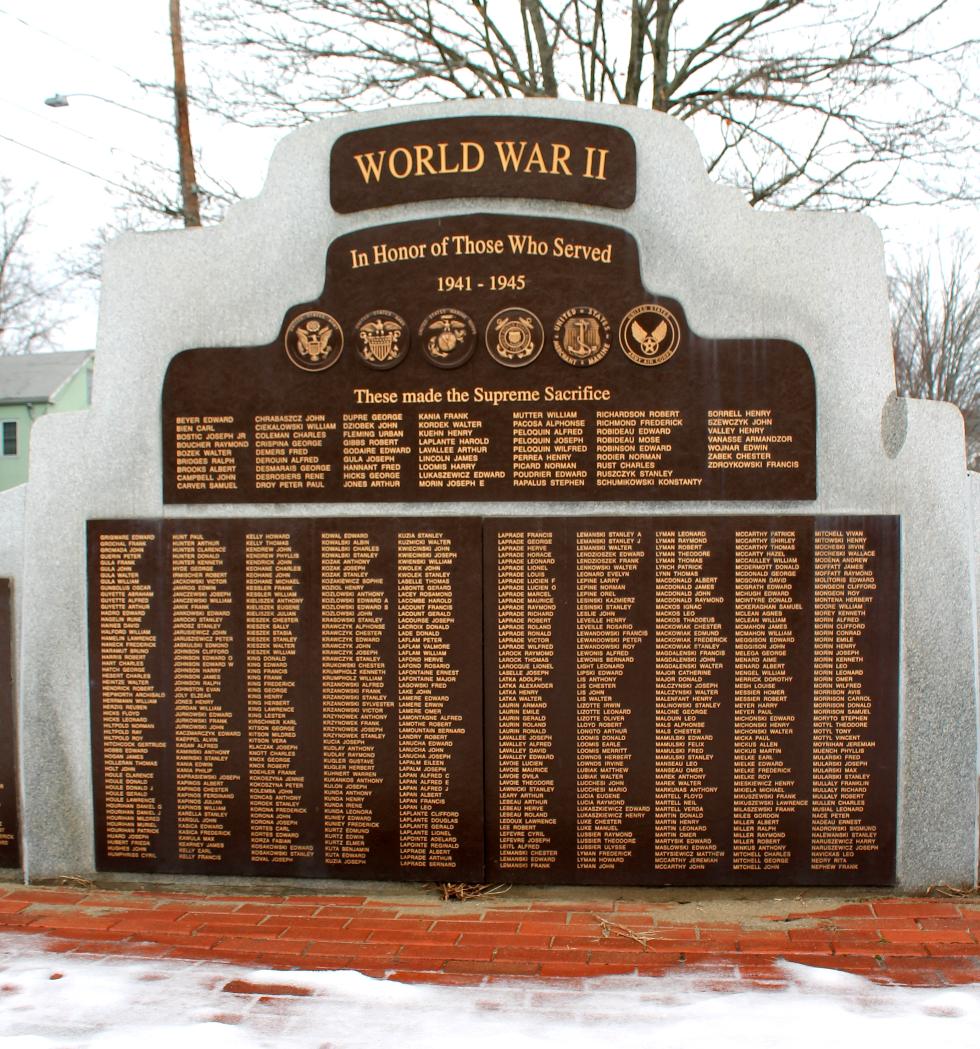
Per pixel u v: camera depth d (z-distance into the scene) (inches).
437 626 177.8
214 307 180.1
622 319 173.6
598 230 173.8
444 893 178.1
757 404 172.7
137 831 185.0
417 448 176.9
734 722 175.5
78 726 185.3
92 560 182.7
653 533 174.2
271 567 180.2
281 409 179.0
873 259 171.8
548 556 175.5
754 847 176.6
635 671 175.8
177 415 180.7
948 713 173.9
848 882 176.4
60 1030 131.4
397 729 179.2
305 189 178.4
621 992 139.5
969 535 172.6
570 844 177.9
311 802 181.5
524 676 176.9
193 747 183.3
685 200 173.6
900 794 175.0
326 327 177.8
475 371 175.5
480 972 146.9
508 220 174.7
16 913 172.9
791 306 172.7
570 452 174.9
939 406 172.1
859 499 173.0
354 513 178.7
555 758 177.2
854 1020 130.3
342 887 182.1
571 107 174.2
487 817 178.2
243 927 165.3
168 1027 131.6
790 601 173.8
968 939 156.4
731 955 151.7
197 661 182.2
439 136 175.5
